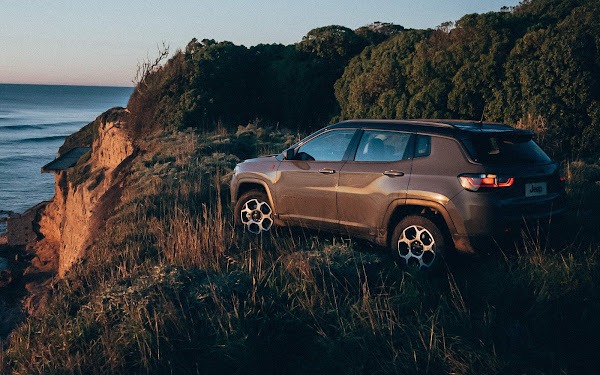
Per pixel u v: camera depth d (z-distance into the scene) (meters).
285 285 5.93
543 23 18.72
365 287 5.65
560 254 6.01
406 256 6.47
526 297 5.43
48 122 196.12
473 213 5.85
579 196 8.77
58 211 36.44
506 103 18.03
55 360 5.06
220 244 7.34
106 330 5.28
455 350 4.62
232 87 24.86
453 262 6.23
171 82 24.22
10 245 38.84
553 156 12.48
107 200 15.39
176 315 5.29
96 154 30.45
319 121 25.38
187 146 16.78
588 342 4.71
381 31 27.58
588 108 16.36
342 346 4.88
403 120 6.89
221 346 4.93
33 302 19.41
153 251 7.91
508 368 4.38
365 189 6.77
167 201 10.62
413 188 6.30
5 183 77.81
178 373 4.80
